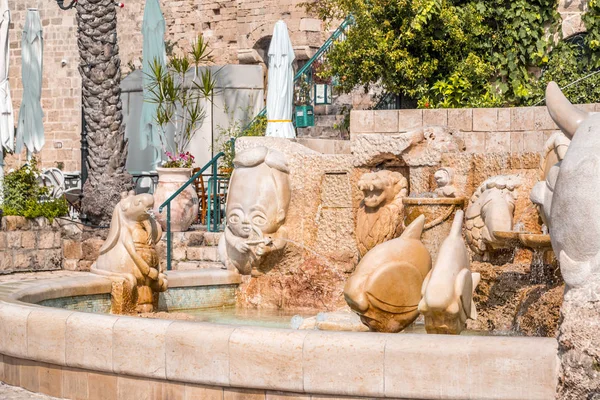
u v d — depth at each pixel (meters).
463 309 8.03
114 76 20.97
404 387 6.90
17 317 8.84
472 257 10.80
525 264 10.38
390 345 6.95
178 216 18.12
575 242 6.72
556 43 19.75
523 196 10.82
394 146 11.96
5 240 18.91
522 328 9.59
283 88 17.09
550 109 7.34
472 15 19.53
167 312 11.80
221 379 7.50
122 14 33.72
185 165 19.31
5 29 21.81
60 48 34.97
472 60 19.09
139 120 25.58
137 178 24.36
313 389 7.17
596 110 14.02
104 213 20.53
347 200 12.28
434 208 11.30
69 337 8.38
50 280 11.09
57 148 35.12
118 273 11.42
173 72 24.92
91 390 8.31
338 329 9.50
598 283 6.48
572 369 6.40
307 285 12.27
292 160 12.62
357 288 8.73
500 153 11.23
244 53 30.31
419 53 19.53
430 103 19.41
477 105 19.03
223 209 19.38
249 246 12.42
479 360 6.71
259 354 7.33
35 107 23.56
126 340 7.98
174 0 32.34
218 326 7.64
